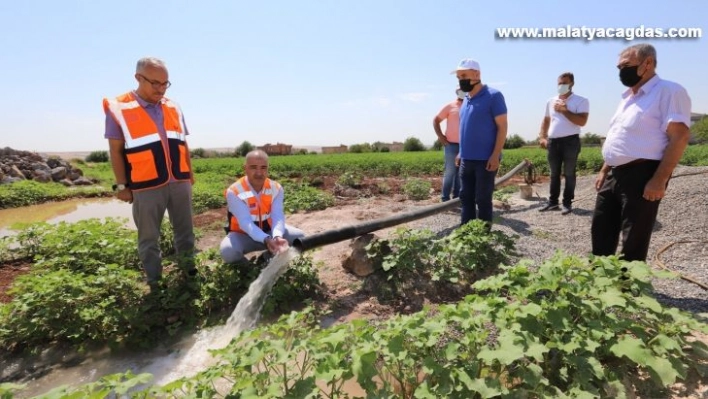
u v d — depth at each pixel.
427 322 2.54
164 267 5.18
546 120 7.86
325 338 2.32
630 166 3.56
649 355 2.47
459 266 4.46
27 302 3.56
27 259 5.84
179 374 3.18
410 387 2.55
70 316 3.65
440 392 2.23
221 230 7.82
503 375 2.64
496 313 2.71
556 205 7.80
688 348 2.80
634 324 2.77
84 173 21.28
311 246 4.19
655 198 3.42
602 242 4.05
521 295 2.90
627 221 3.65
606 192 3.89
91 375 3.24
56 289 3.69
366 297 4.30
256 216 4.62
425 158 24.12
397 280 4.38
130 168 4.13
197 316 3.98
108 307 3.70
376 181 14.48
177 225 4.64
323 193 10.84
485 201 5.42
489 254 4.61
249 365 2.21
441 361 2.49
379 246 4.62
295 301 4.20
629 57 3.47
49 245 5.30
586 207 7.79
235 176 18.59
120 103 4.08
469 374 2.32
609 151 3.70
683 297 3.77
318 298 4.27
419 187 11.04
